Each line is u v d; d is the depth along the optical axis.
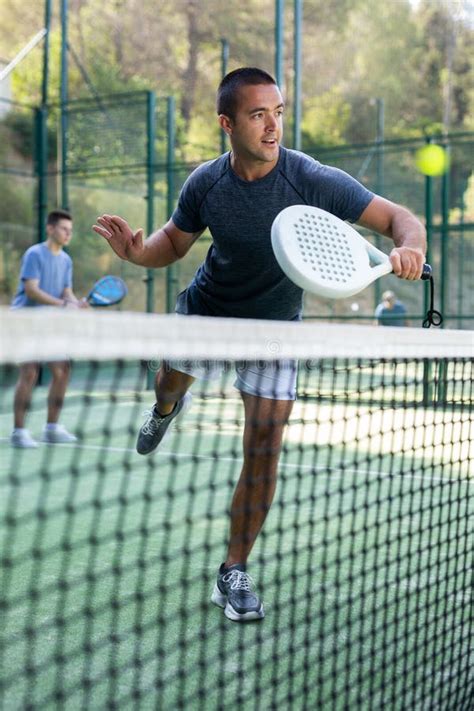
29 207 25.36
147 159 15.99
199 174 3.98
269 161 3.72
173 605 3.92
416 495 6.52
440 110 46.41
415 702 2.86
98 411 11.80
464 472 7.60
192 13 44.50
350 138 45.19
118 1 43.62
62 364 8.53
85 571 4.42
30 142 28.44
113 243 4.05
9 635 3.47
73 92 39.97
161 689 2.79
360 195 3.79
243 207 3.82
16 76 39.31
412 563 4.66
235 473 7.57
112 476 7.34
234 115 3.65
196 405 12.27
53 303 8.46
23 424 8.55
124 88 41.19
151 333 2.04
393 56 46.00
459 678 3.05
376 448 9.02
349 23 45.94
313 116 44.88
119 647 3.39
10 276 24.77
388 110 45.62
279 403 3.78
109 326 1.94
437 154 14.80
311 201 3.80
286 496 6.51
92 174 18.19
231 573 3.83
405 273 3.45
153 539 5.15
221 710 2.67
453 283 19.86
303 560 4.71
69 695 2.69
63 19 18.06
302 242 3.18
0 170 16.42
